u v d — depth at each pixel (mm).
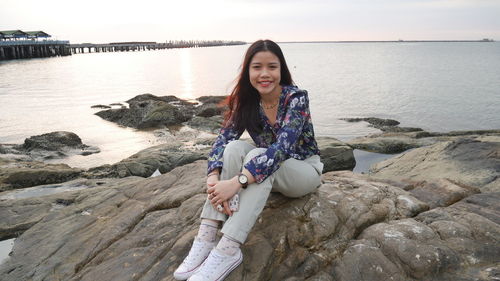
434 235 2645
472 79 34594
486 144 6727
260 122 2885
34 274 3340
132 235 3395
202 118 16266
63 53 82062
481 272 2311
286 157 2617
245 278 2430
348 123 16391
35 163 9555
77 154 11648
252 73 2641
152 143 13094
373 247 2555
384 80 34906
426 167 6621
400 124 16266
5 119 17078
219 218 2527
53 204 5191
